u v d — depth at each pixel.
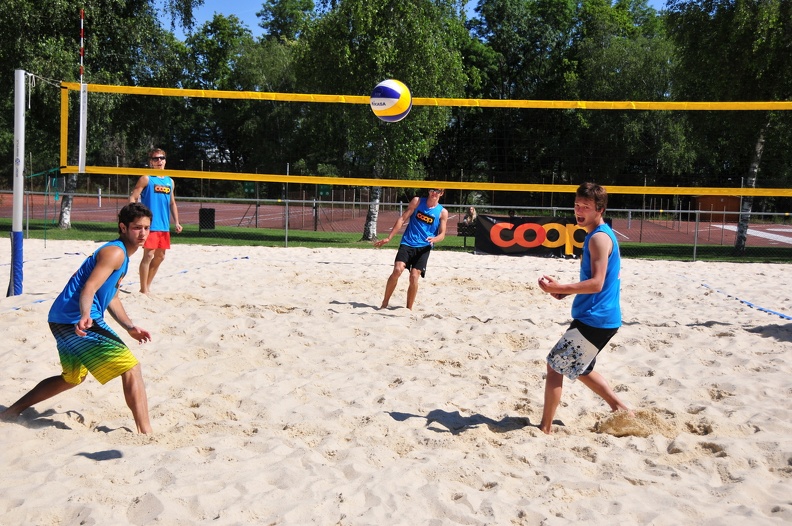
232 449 3.32
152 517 2.61
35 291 7.67
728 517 2.72
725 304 8.08
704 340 5.93
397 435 3.63
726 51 16.91
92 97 17.42
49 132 18.47
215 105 40.78
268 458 3.23
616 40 34.47
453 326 6.34
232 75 41.34
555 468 3.22
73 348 3.46
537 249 13.78
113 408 3.98
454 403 4.25
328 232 20.64
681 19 17.86
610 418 3.86
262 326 5.95
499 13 38.75
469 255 13.77
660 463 3.34
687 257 15.96
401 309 7.20
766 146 19.73
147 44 19.30
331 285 8.96
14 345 5.22
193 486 2.87
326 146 28.05
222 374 4.70
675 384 4.74
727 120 17.88
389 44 17.02
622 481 3.11
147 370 4.73
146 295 7.16
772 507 2.85
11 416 3.64
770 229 29.44
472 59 36.81
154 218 7.23
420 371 4.90
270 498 2.80
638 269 12.19
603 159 32.25
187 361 5.02
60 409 3.88
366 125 17.77
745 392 4.56
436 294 8.45
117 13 19.00
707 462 3.31
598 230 3.59
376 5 17.05
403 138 17.86
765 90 17.08
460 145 38.00
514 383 4.68
